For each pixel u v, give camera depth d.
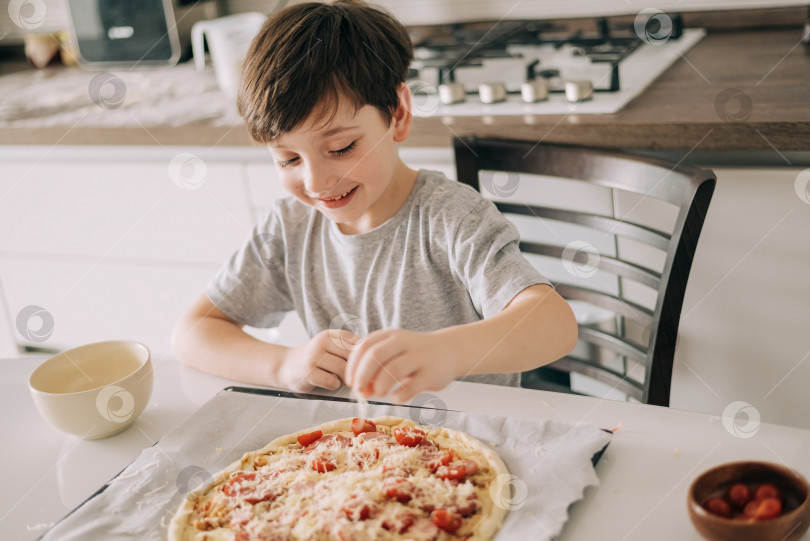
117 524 0.69
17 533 0.71
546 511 0.65
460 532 0.65
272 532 0.65
